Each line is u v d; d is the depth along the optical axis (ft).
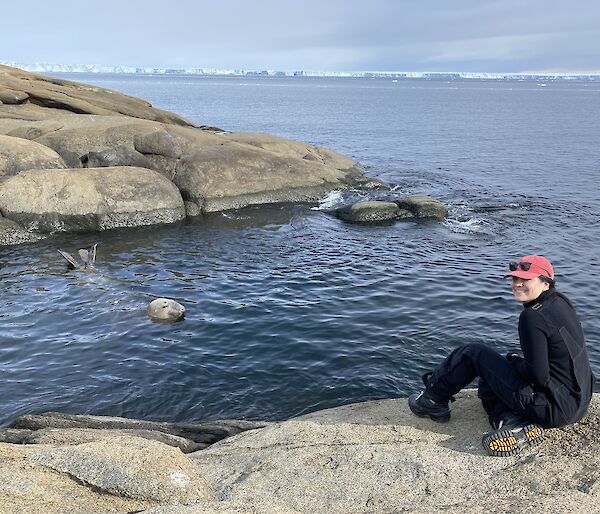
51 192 61.87
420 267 48.98
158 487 12.84
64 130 79.61
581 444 15.30
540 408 15.11
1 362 32.09
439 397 17.53
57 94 99.76
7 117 87.45
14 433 22.41
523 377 15.43
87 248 55.36
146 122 88.53
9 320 37.55
